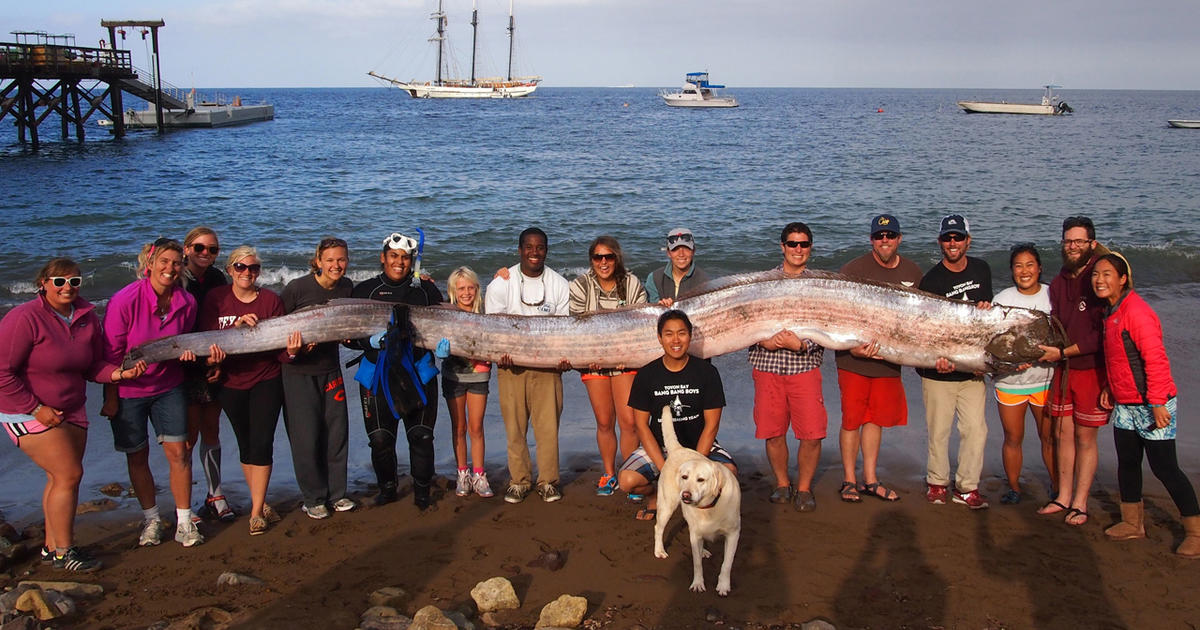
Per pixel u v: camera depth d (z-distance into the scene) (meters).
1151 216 20.69
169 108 57.06
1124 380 5.19
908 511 5.92
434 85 150.12
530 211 21.84
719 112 102.62
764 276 5.96
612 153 40.94
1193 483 6.23
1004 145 46.06
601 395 6.09
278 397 5.64
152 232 18.38
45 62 38.78
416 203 23.20
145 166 32.78
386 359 5.64
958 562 5.16
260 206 22.45
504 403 6.08
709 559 5.21
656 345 5.86
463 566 5.13
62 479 5.01
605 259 5.98
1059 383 5.77
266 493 6.38
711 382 5.31
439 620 4.20
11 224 18.98
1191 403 8.01
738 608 4.62
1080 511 5.70
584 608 4.45
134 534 5.64
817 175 30.66
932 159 37.03
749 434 7.64
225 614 4.50
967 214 21.09
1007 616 4.54
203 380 5.45
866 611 4.60
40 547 5.43
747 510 5.97
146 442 5.38
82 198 23.48
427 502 5.99
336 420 5.87
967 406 5.93
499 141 49.69
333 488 5.96
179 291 5.43
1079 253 5.54
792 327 5.84
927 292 5.79
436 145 46.06
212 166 33.19
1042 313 5.60
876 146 45.53
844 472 6.16
